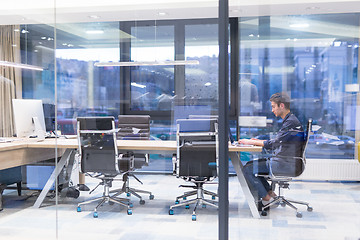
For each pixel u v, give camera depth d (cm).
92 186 324
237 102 220
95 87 483
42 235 268
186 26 448
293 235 214
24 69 482
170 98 412
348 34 209
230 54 219
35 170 332
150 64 442
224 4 217
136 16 476
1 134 447
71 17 492
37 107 360
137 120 380
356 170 209
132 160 325
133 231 270
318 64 212
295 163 215
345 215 210
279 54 215
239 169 220
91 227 280
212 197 307
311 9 212
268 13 216
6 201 332
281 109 215
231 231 221
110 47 498
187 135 312
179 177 312
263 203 218
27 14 484
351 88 208
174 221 287
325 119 211
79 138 327
